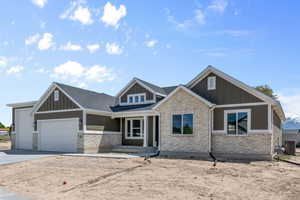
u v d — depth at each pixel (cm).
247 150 1723
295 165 1504
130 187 996
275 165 1476
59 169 1393
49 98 2450
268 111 1681
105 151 2342
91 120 2244
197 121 1850
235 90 1812
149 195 888
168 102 1978
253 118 1730
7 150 2520
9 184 1159
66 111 2305
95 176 1202
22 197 915
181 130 1902
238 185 1005
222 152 1802
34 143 2502
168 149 1938
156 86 2784
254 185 1006
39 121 2495
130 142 2486
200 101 1845
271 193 905
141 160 1614
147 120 2312
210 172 1239
